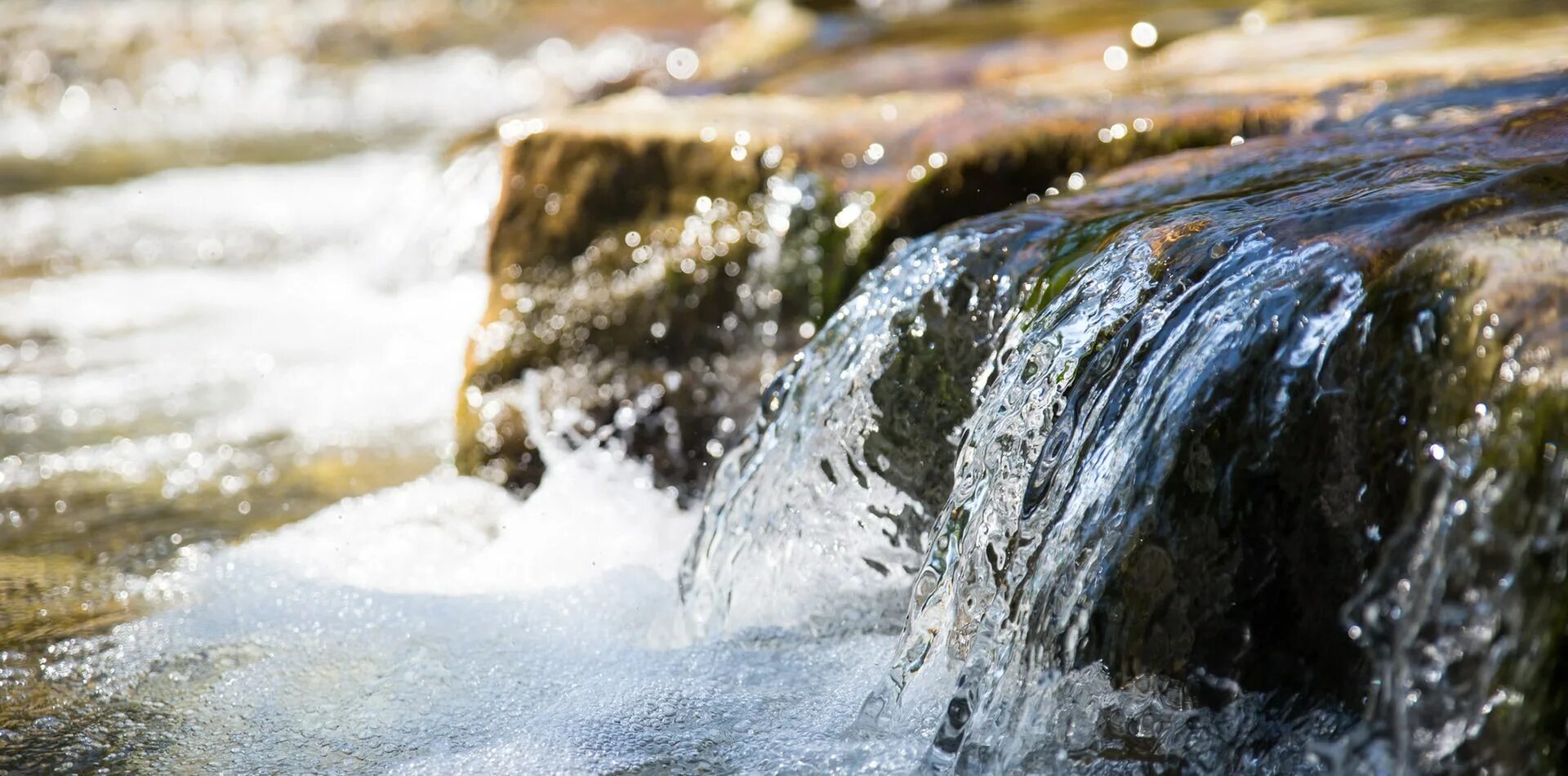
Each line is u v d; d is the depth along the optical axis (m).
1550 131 2.68
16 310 5.88
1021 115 4.07
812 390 3.00
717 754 2.48
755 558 2.96
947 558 2.51
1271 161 2.94
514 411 3.92
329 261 6.54
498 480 3.88
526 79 11.30
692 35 12.25
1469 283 1.93
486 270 4.15
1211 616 2.13
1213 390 2.14
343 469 4.09
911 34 8.34
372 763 2.51
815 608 2.92
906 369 2.87
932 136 4.03
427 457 4.18
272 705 2.73
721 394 3.88
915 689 2.47
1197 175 2.99
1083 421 2.34
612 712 2.64
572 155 4.10
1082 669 2.20
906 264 2.96
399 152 9.13
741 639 2.91
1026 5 9.84
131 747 2.58
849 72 6.43
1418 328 1.96
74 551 3.52
